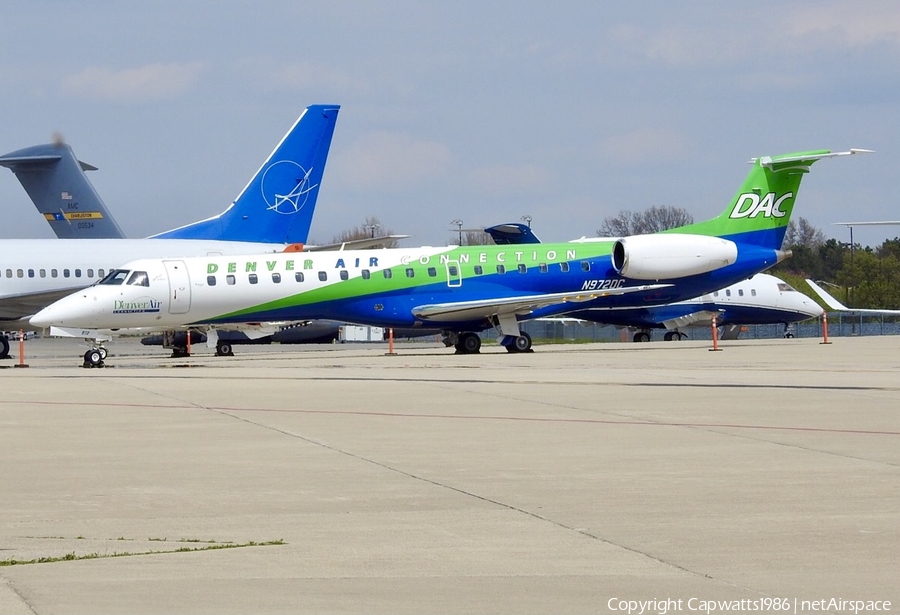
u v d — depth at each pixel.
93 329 95.81
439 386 61.16
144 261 97.88
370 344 167.00
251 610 18.77
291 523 25.77
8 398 56.22
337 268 103.06
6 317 115.50
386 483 30.81
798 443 37.56
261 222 127.75
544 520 25.86
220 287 98.56
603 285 110.75
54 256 117.44
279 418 46.25
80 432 42.12
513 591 19.92
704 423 43.19
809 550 22.72
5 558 22.53
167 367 87.38
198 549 23.25
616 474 31.94
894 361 83.69
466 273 106.56
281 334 156.88
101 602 19.20
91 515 26.83
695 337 176.12
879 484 29.88
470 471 32.72
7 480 31.75
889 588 19.91
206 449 37.47
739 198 116.25
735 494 28.70
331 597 19.58
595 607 18.88
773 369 74.19
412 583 20.50
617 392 56.44
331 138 130.00
